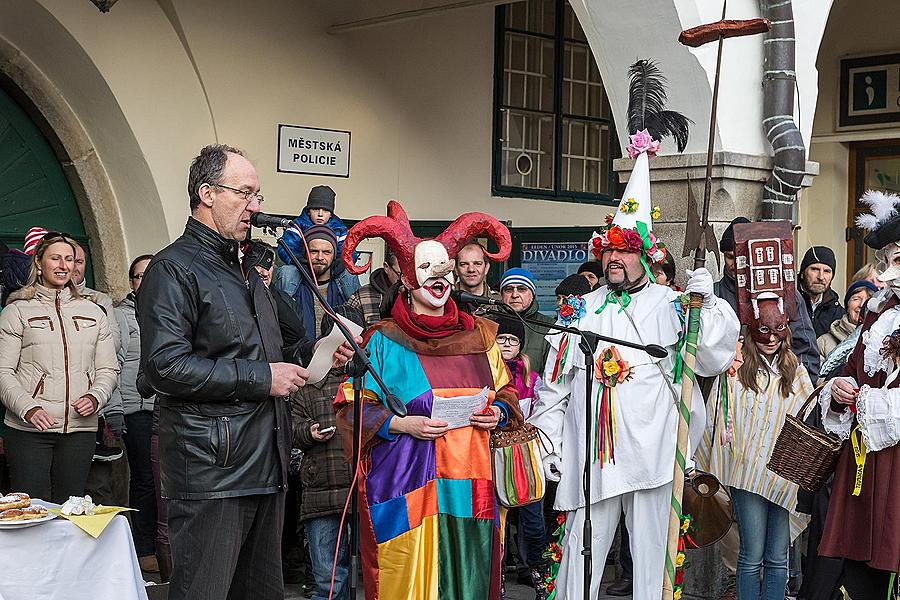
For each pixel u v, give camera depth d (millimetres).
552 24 9750
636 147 5113
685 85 6289
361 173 8648
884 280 4418
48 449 5930
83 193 7875
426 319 4355
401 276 4512
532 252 8742
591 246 5078
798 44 6707
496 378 4426
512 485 4391
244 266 3914
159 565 6461
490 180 9375
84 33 7344
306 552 6219
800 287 7457
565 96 9867
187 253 3777
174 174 7785
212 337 3766
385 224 4367
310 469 5316
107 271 7938
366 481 4285
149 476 6812
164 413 3770
